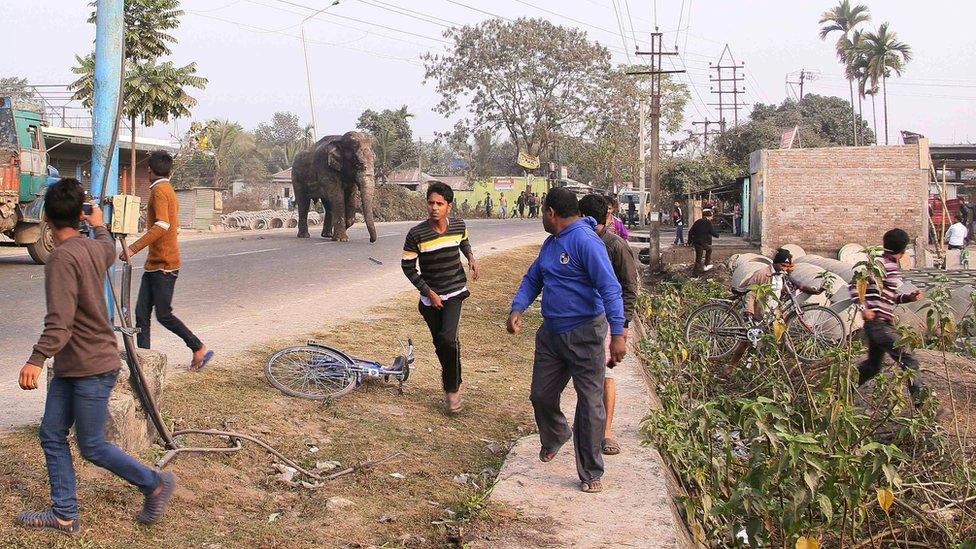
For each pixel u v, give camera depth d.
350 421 6.89
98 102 5.79
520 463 6.00
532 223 45.56
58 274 4.08
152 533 4.47
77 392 4.21
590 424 5.43
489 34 59.44
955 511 7.19
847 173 25.72
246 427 6.32
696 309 12.74
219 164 60.56
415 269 7.13
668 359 10.34
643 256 29.61
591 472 5.45
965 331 11.92
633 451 6.30
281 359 7.80
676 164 52.53
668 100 60.88
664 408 7.82
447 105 60.72
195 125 37.47
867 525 6.62
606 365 6.11
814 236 26.00
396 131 75.00
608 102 59.25
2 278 15.03
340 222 24.58
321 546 4.60
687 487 6.33
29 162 17.30
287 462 5.70
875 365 9.16
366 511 5.18
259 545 4.50
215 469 5.48
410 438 6.69
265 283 14.80
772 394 9.57
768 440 5.38
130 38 27.58
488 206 65.69
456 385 7.41
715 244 28.39
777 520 5.65
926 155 25.25
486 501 5.24
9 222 16.78
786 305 12.22
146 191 35.69
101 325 4.26
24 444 5.28
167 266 7.27
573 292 5.45
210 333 9.70
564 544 4.63
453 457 6.40
